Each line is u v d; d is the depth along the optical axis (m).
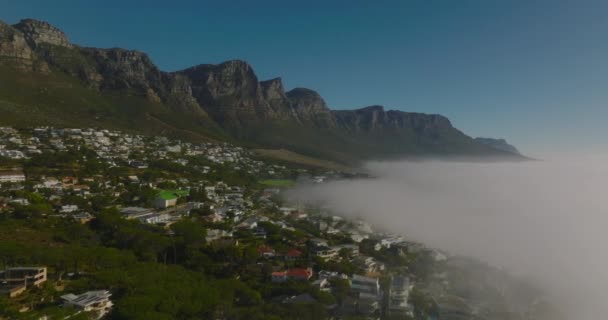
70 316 84.44
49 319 81.56
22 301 92.88
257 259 143.62
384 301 124.25
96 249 119.56
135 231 143.12
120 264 116.62
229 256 136.75
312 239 179.50
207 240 158.50
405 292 124.19
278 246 160.75
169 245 140.50
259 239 170.12
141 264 118.75
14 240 127.75
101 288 100.69
